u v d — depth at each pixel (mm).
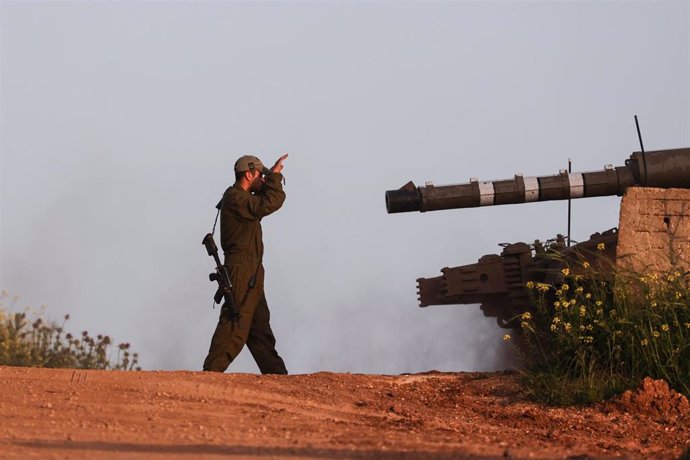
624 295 42375
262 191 47844
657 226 45781
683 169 56031
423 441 29484
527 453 26641
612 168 56938
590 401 39250
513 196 57438
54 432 29047
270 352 48562
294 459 25453
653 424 37062
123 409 33719
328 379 41875
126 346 54938
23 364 51750
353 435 30469
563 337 41969
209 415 33406
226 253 47844
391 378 43031
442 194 57750
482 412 38156
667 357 40750
